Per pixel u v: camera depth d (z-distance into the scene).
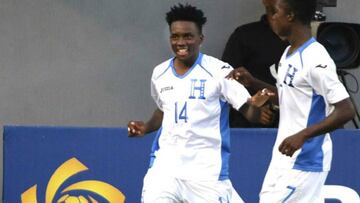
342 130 18.03
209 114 14.62
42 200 18.16
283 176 13.79
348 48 19.94
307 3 13.56
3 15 21.20
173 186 14.65
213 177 14.69
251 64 20.30
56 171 18.12
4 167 18.12
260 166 17.97
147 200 14.67
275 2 13.70
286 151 13.06
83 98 21.58
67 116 21.53
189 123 14.59
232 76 14.26
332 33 19.80
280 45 20.12
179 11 14.55
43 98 21.44
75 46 21.50
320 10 20.22
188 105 14.61
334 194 18.09
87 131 18.09
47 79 21.42
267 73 20.17
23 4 21.27
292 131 13.70
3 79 21.27
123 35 21.64
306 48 13.58
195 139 14.64
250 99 13.79
